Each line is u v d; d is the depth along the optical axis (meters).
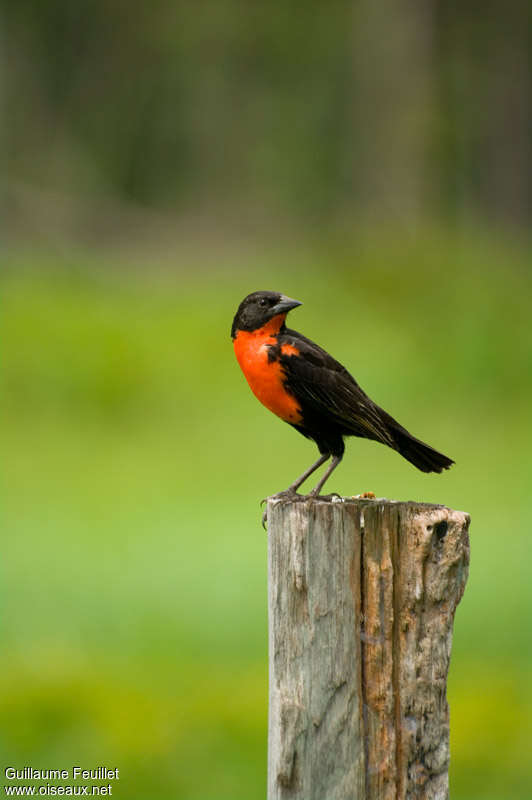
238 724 8.74
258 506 15.29
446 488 16.16
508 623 11.28
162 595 11.99
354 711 4.64
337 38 39.66
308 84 41.66
